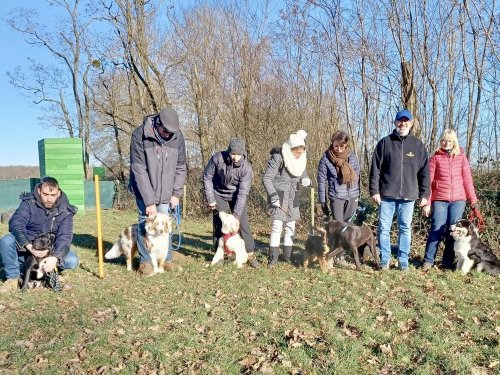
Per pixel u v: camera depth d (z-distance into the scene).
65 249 5.71
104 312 4.73
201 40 16.47
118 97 24.69
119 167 27.20
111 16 18.56
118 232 10.90
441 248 8.01
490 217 8.27
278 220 6.77
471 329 4.21
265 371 3.42
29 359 3.65
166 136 6.21
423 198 6.30
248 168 6.83
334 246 6.41
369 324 4.36
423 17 9.68
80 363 3.61
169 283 5.91
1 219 13.68
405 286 5.71
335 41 11.33
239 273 6.41
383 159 6.31
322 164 6.77
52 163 14.99
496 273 6.31
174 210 7.22
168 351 3.79
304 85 13.84
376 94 11.56
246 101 14.77
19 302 5.13
